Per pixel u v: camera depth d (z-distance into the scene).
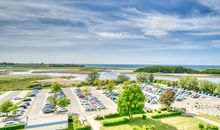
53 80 160.25
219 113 62.53
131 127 48.72
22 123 51.22
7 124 51.28
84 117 56.94
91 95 91.12
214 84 101.19
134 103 50.88
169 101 62.38
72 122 52.16
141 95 52.47
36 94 95.12
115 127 48.78
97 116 55.34
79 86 121.25
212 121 53.75
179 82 117.12
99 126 49.50
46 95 92.81
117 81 134.38
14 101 80.69
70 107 69.94
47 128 45.81
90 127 47.09
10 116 59.28
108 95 90.62
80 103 76.19
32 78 171.00
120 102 52.62
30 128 44.91
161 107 66.75
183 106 72.06
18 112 60.94
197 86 108.94
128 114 53.00
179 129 47.44
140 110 51.75
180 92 99.75
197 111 64.81
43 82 142.50
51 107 67.19
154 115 56.31
